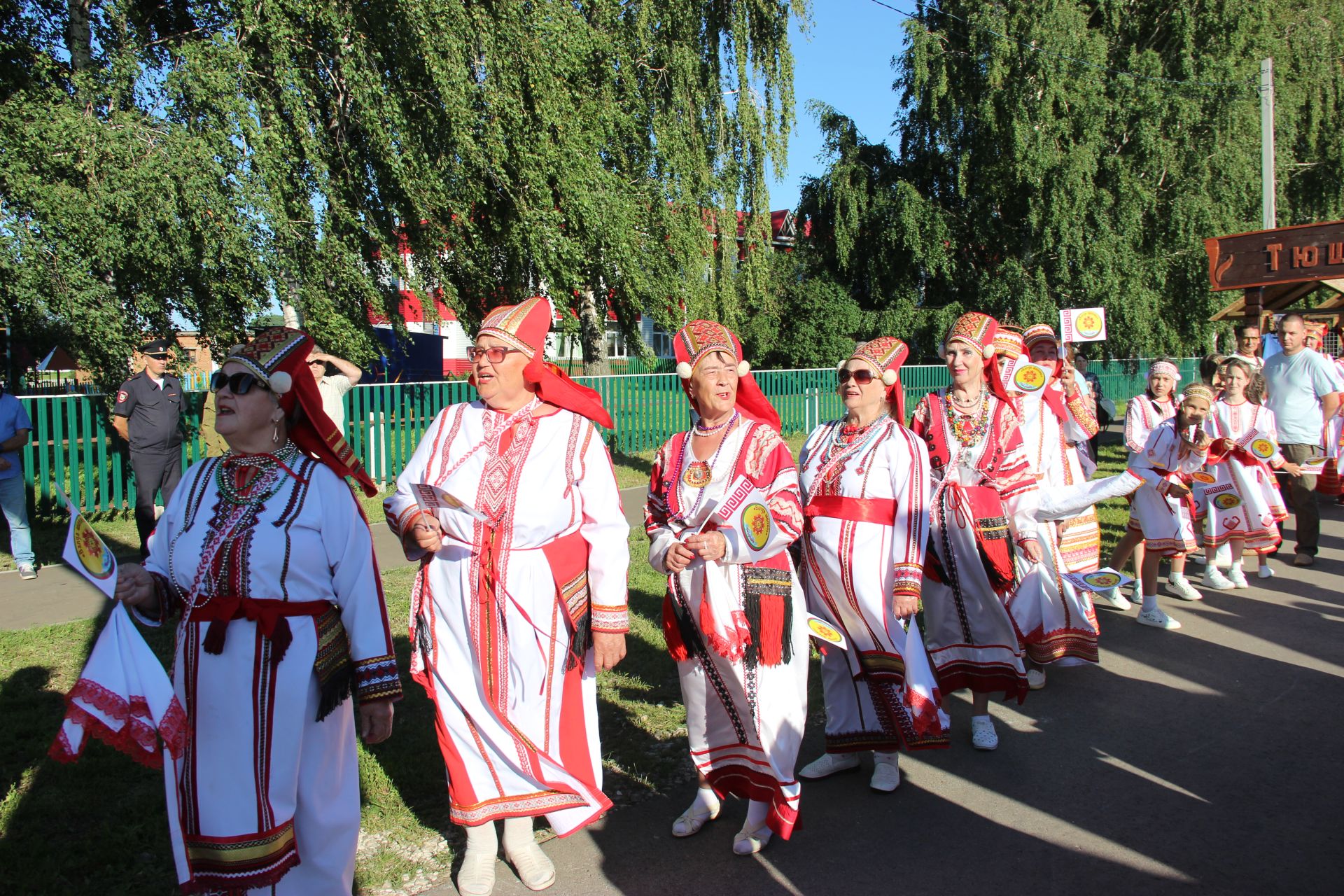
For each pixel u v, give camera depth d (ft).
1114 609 23.47
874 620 13.20
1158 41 80.18
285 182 33.01
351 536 9.01
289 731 8.44
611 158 51.06
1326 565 27.94
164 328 30.42
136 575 8.31
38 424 31.89
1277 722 16.19
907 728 13.20
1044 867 11.60
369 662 8.99
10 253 25.66
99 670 7.83
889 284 86.74
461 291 45.75
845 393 13.61
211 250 29.96
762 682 11.57
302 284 34.55
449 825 12.60
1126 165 73.87
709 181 56.59
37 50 32.35
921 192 83.61
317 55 35.76
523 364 11.09
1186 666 19.16
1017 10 72.59
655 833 12.53
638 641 19.85
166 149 28.78
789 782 11.55
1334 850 11.86
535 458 10.95
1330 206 93.97
